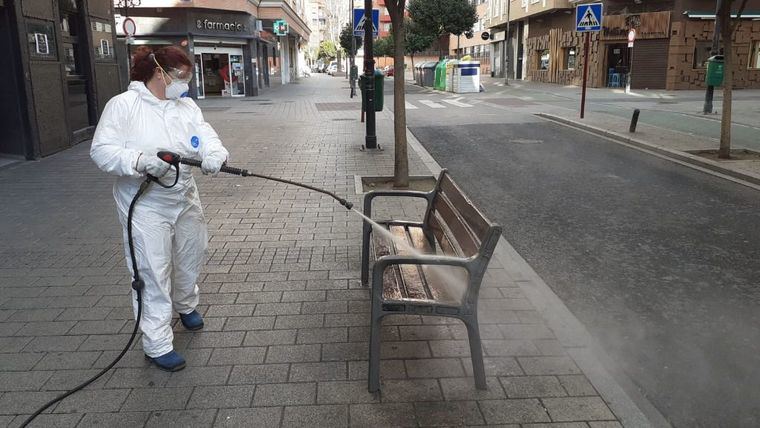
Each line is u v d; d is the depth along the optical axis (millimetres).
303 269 5098
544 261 5586
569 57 36469
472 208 3562
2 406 3170
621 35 30391
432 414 3092
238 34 28609
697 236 6285
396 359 3625
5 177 8984
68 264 5305
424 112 18656
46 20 10844
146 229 3361
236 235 6039
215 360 3621
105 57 13984
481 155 11062
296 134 13742
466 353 3711
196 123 3535
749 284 5023
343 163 10070
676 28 28578
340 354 3691
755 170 9109
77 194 7938
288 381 3391
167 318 3498
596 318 4406
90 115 13320
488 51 56969
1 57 10039
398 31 7879
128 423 3023
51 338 3918
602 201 7734
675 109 18766
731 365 3752
